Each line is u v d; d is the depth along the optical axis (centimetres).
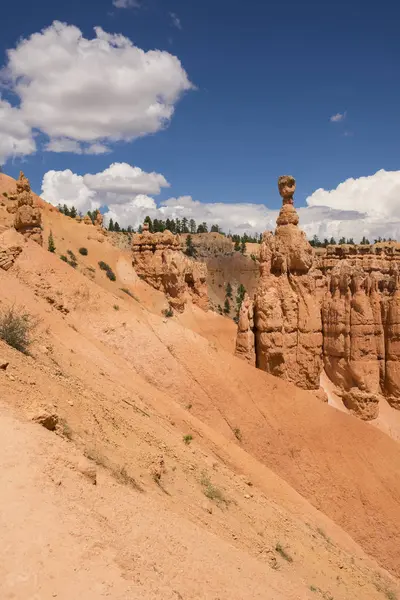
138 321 3562
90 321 3338
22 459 868
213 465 2119
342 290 4309
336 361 4294
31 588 580
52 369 1805
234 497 1862
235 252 19875
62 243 7325
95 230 8181
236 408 3294
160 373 3253
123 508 946
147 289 7200
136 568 723
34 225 4953
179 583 786
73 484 895
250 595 916
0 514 691
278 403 3450
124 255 7931
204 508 1524
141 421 1956
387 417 4275
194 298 7544
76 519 758
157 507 1130
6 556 618
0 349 1578
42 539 667
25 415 1126
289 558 1645
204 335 6241
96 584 625
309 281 4134
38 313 2662
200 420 3117
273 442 3195
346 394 4203
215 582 875
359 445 3297
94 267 7150
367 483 3111
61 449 1010
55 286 3384
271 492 2486
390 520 2981
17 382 1366
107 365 2661
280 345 4053
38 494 775
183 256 7600
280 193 4300
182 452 1933
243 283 18200
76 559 657
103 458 1255
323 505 2995
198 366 3428
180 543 953
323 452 3219
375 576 2180
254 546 1505
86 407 1606
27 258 3469
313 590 1490
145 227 7675
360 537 2898
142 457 1523
